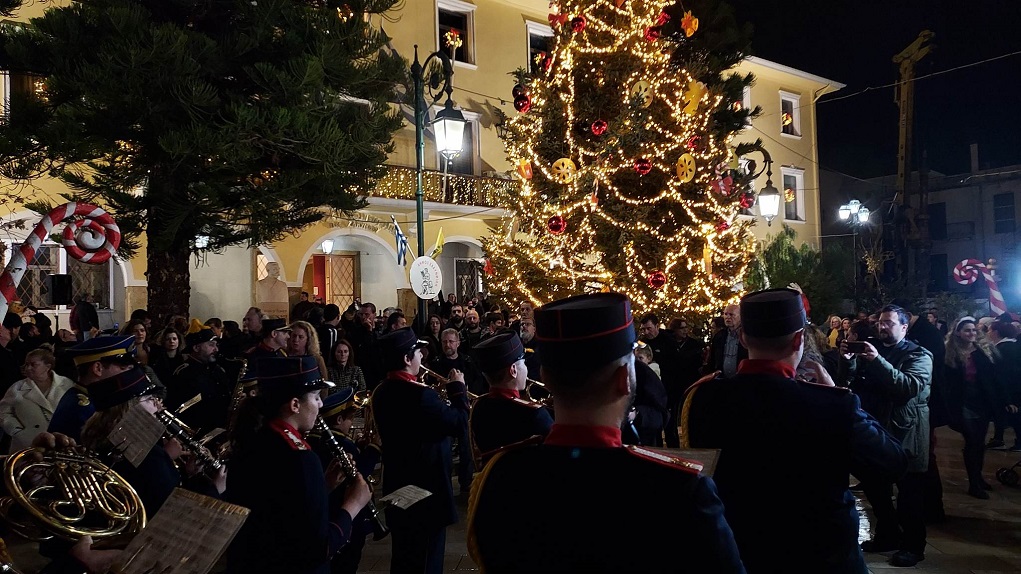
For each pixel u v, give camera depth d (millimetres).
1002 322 11195
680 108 14570
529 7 22188
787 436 2637
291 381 3049
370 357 10062
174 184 10141
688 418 2932
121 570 2389
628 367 1825
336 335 10312
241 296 17344
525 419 4180
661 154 14086
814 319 20672
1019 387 10273
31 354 6215
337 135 10094
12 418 6109
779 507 2635
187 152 9062
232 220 11109
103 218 6352
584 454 1756
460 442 8258
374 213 18828
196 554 2398
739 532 2691
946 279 40531
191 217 10086
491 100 21141
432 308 16438
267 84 9930
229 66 10250
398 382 4891
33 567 5625
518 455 1867
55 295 9867
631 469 1714
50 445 3133
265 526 2885
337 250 20297
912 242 33812
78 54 9367
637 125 13977
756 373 2801
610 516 1668
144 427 3232
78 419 4445
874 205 40375
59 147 9148
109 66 8875
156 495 3311
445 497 4785
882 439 2621
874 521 7035
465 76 20641
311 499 2924
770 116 29484
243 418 3156
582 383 1786
